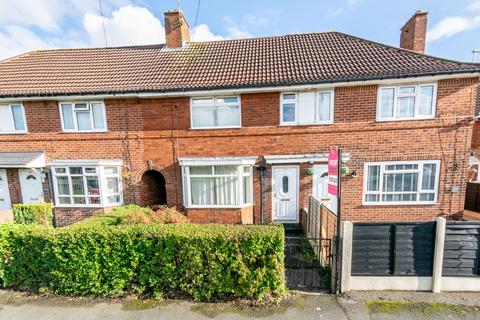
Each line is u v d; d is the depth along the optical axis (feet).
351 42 31.94
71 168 29.07
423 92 24.49
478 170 30.58
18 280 14.38
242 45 35.40
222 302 12.93
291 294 13.48
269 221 27.76
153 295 13.44
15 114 29.12
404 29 32.14
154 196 31.37
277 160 26.68
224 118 27.58
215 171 27.73
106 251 13.23
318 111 26.12
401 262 13.69
